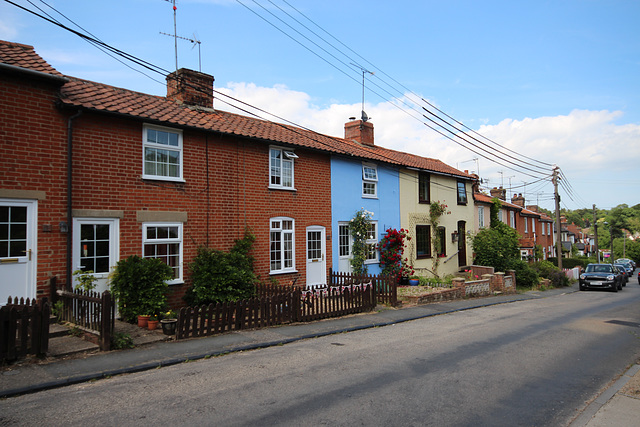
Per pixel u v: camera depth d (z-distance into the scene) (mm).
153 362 7461
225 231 13367
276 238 15125
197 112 14000
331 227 17281
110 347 8180
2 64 8867
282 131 16609
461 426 5199
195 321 9570
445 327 11812
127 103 11688
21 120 9352
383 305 15219
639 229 104250
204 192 12852
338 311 13047
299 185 15992
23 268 9281
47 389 6203
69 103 9836
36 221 9484
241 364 7645
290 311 11664
